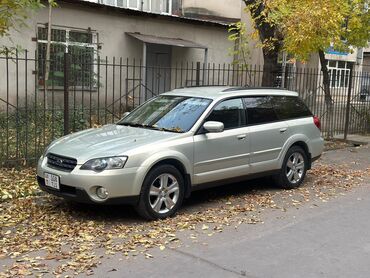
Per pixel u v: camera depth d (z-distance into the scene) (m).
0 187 7.22
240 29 12.44
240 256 4.95
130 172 5.65
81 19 14.96
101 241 5.27
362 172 9.73
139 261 4.75
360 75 15.98
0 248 5.00
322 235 5.68
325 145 13.14
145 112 7.18
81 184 5.57
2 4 7.00
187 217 6.21
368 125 16.16
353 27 12.55
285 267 4.68
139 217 6.12
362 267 4.72
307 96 14.32
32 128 10.15
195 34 18.50
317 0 10.09
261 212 6.59
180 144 6.16
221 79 19.41
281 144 7.64
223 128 6.65
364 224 6.16
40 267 4.55
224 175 6.78
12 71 13.41
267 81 11.83
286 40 10.80
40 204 6.60
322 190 8.02
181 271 4.53
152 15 16.64
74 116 9.71
